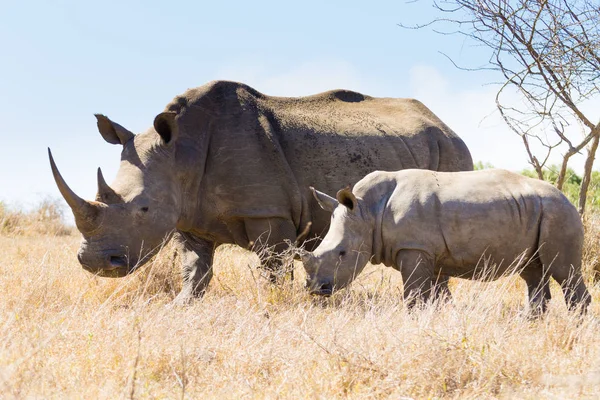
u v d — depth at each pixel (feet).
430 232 81.97
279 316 76.54
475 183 83.87
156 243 91.56
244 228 103.04
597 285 109.19
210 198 100.53
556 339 64.85
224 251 130.41
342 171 106.93
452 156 119.96
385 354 57.16
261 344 63.00
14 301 81.66
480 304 69.31
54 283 92.89
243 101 104.53
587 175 119.03
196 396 51.19
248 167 100.42
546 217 81.61
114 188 90.58
